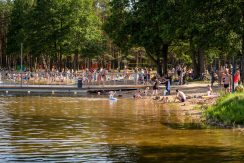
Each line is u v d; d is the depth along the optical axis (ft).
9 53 357.20
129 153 58.44
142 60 422.82
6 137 70.74
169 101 138.72
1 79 241.35
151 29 222.48
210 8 168.35
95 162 53.16
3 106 125.18
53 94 177.88
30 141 67.15
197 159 54.60
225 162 52.90
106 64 413.39
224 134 73.20
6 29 396.16
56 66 317.63
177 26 194.70
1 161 53.52
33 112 108.88
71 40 310.45
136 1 236.84
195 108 114.62
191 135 72.59
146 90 165.58
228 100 96.68
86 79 222.69
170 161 53.67
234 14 162.50
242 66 161.38
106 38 366.22
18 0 361.51
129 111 111.65
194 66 233.14
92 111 111.86
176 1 206.90
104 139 69.26
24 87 189.78
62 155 57.00
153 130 78.54
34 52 319.88
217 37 173.06
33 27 316.19
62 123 87.97
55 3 310.24
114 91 183.93
